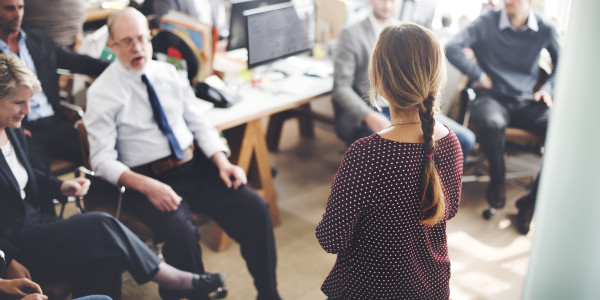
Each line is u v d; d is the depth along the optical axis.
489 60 3.33
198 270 2.32
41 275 1.96
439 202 1.28
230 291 2.57
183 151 2.45
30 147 2.47
